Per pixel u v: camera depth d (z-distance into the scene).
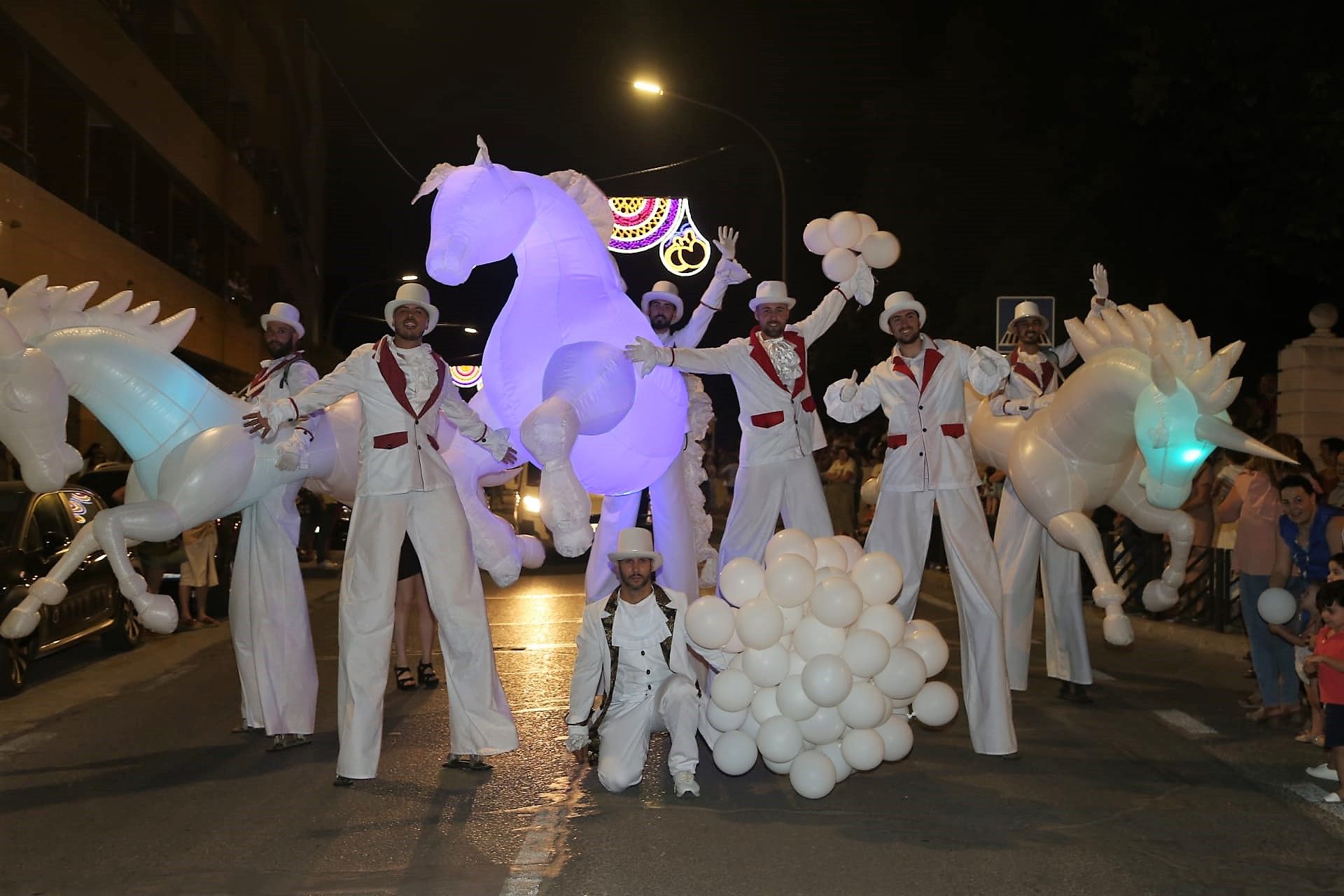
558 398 7.30
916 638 7.14
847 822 6.41
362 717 7.12
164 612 7.36
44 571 10.97
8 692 10.26
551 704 9.48
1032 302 9.80
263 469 7.94
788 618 6.89
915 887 5.43
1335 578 7.16
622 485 8.09
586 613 7.09
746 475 8.17
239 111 35.78
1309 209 17.55
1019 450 8.50
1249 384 22.45
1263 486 8.81
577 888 5.46
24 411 7.17
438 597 7.29
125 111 23.70
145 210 28.20
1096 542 8.01
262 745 8.40
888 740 6.88
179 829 6.43
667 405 7.98
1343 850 5.92
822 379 32.66
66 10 20.42
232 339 32.66
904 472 7.88
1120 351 8.02
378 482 7.20
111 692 10.62
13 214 18.48
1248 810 6.57
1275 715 8.66
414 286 7.30
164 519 7.48
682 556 8.37
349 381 7.21
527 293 7.86
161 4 26.75
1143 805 6.67
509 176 7.62
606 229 8.31
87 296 7.81
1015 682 9.73
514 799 6.91
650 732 7.07
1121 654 11.76
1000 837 6.13
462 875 5.65
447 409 7.39
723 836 6.18
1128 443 8.14
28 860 5.95
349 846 6.10
